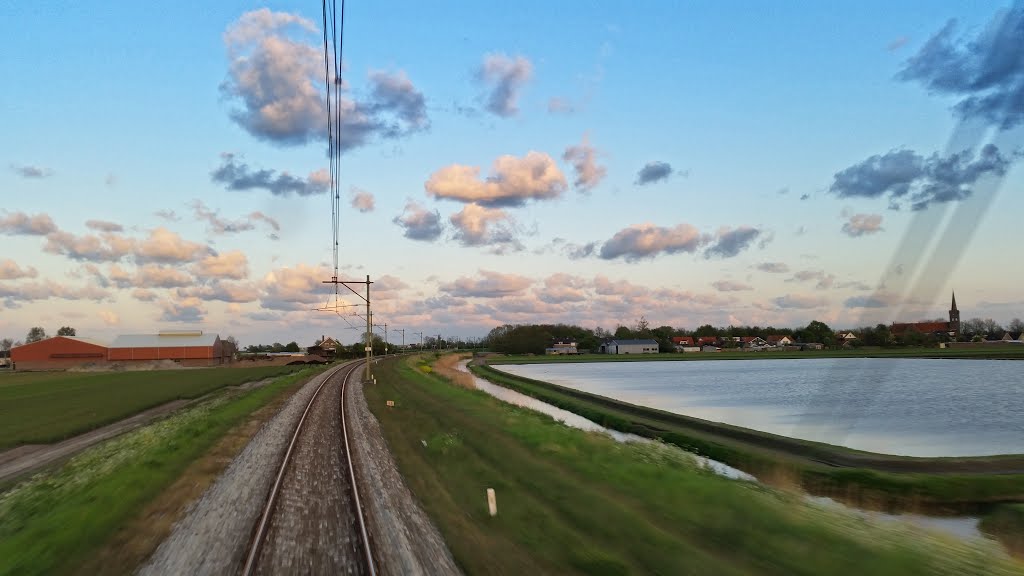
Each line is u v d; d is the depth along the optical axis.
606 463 17.95
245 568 10.08
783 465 24.52
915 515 19.69
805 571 9.34
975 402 50.81
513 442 22.00
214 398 50.78
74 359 121.62
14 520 13.48
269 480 17.11
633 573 9.50
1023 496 20.59
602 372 103.38
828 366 107.62
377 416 33.66
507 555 10.52
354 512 13.48
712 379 82.25
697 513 12.38
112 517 13.02
